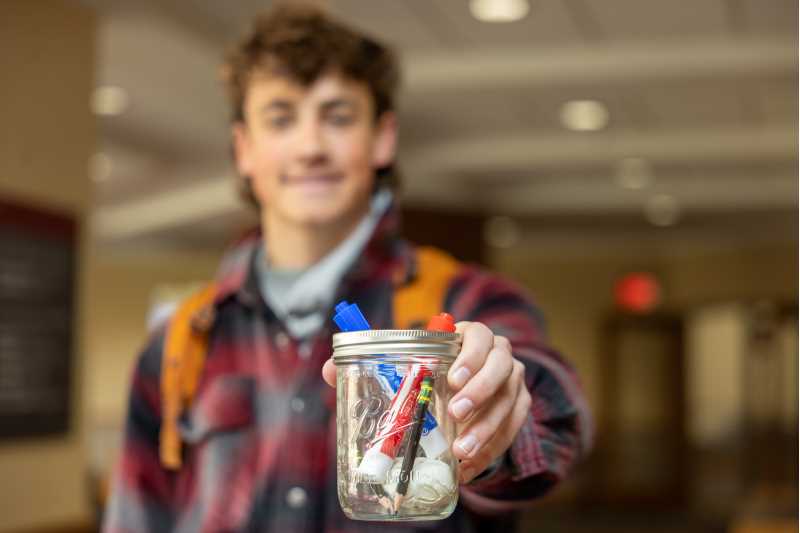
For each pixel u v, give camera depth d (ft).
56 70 14.97
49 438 14.26
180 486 4.50
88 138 15.65
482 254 32.53
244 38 4.72
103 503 15.81
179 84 20.42
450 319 2.72
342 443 2.57
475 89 21.66
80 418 15.05
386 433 2.51
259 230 4.89
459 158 27.91
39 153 14.49
